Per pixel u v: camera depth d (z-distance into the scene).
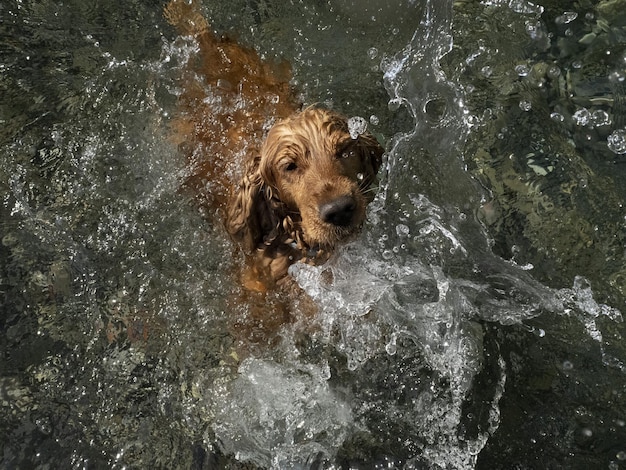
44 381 1.03
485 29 1.24
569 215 1.08
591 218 1.07
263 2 1.30
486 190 1.11
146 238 1.13
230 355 1.05
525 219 1.09
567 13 1.23
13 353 1.04
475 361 1.01
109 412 1.01
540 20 1.24
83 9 1.33
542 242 1.07
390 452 0.96
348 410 1.00
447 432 0.97
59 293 1.09
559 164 1.12
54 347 1.05
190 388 1.02
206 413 1.00
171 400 1.01
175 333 1.06
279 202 1.06
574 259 1.05
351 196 0.98
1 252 1.12
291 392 1.02
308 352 1.05
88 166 1.18
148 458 0.98
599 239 1.06
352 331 1.05
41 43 1.30
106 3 1.33
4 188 1.17
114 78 1.25
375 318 1.05
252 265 1.11
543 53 1.21
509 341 1.01
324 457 0.97
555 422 0.96
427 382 1.01
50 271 1.10
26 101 1.24
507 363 1.00
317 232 0.99
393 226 1.10
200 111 1.17
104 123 1.22
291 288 1.09
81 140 1.20
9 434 0.99
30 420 1.00
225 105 1.16
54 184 1.17
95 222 1.14
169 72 1.23
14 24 1.32
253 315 1.08
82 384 1.03
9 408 1.01
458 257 1.07
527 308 1.03
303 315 1.07
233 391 1.02
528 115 1.16
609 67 1.18
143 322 1.07
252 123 1.12
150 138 1.19
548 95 1.17
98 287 1.09
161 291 1.09
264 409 1.00
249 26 1.27
